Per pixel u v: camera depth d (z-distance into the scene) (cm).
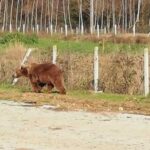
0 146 2461
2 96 3988
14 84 4612
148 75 4066
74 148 2438
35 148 2428
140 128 2889
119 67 4216
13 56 4762
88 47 6078
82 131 2803
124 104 3647
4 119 3123
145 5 17150
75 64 4397
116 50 4750
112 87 4222
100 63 4288
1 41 6462
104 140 2605
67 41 8106
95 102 3709
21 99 3862
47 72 4116
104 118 3172
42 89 4312
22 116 3219
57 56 4459
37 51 4709
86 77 4353
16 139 2611
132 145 2508
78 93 4131
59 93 4122
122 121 3084
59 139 2616
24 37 6800
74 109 3472
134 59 4181
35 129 2847
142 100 3812
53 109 3472
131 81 4153
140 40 7894
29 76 4228
